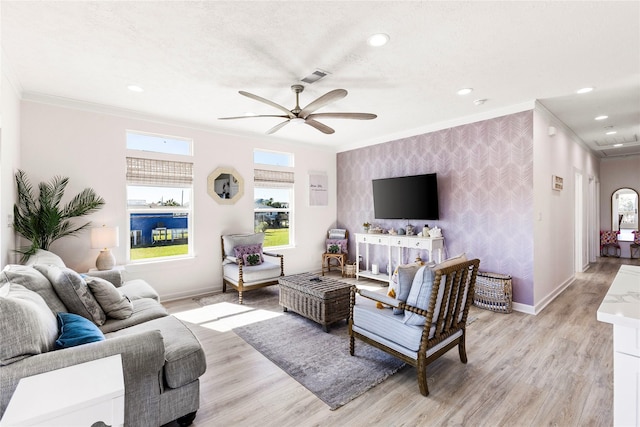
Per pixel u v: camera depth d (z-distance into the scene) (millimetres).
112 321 2314
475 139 4184
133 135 4133
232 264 4586
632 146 6445
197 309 3934
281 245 5695
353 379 2334
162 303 4168
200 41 2326
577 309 3885
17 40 2293
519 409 1978
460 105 3799
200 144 4602
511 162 3840
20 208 3230
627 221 8094
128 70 2807
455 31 2201
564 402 2043
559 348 2816
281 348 2855
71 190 3596
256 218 5395
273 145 5461
